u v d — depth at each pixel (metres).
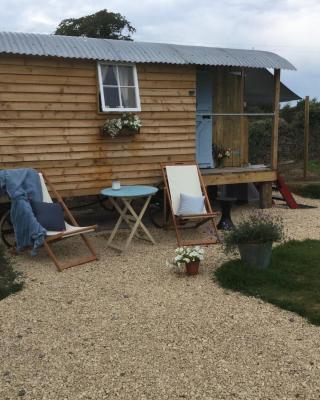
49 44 5.68
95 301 3.81
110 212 7.56
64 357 2.93
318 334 3.18
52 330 3.30
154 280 4.29
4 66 5.42
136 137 6.26
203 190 6.12
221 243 5.45
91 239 5.81
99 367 2.80
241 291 3.96
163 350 2.99
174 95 6.48
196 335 3.19
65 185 5.88
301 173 11.02
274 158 7.60
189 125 6.64
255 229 4.28
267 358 2.87
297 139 13.02
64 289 4.09
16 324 3.41
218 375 2.69
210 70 7.79
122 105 6.11
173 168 6.13
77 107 5.87
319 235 5.76
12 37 5.61
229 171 7.19
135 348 3.02
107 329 3.30
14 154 5.56
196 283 4.18
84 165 5.97
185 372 2.73
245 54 7.09
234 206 7.88
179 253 4.39
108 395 2.52
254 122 13.48
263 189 7.61
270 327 3.29
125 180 6.25
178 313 3.54
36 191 5.19
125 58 5.93
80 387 2.60
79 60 5.83
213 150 7.93
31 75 5.57
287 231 5.96
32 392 2.56
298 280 4.11
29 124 5.61
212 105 7.95
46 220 4.88
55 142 5.77
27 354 2.98
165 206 6.27
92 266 4.75
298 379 2.64
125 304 3.74
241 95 8.24
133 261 4.90
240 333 3.21
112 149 6.13
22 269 4.67
